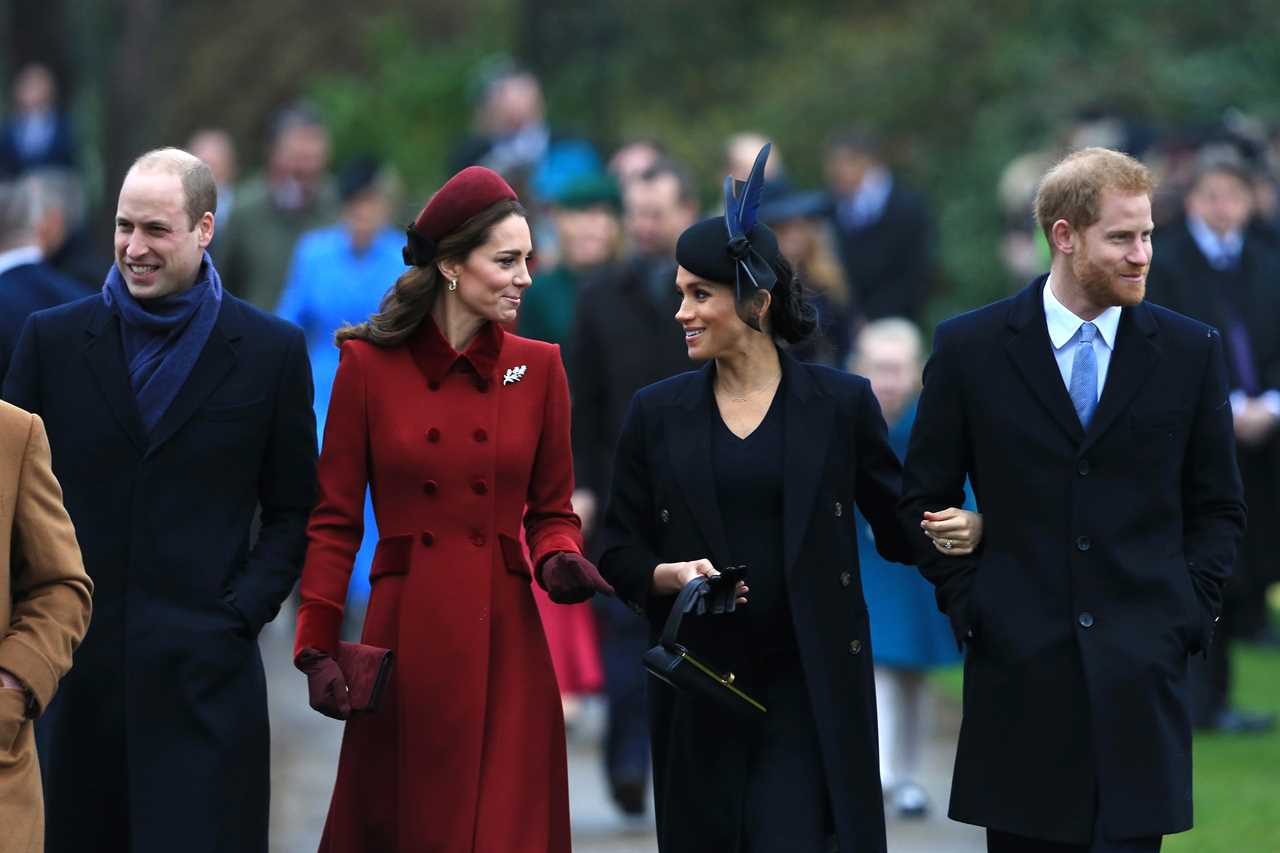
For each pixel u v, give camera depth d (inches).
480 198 852.6
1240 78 2940.5
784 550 839.1
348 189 1669.5
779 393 858.1
